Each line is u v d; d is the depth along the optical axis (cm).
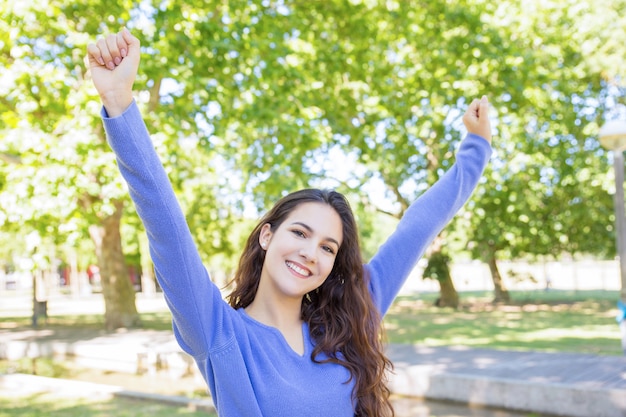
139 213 174
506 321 1689
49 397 837
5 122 1038
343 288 223
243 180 1689
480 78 1596
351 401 204
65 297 4347
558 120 1934
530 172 1914
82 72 1261
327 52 1432
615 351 1036
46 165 1017
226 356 186
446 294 2383
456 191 253
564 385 745
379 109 1542
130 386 1023
